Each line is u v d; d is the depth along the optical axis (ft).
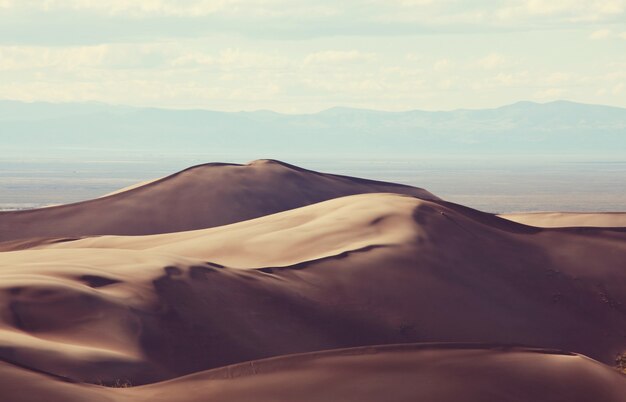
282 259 305.12
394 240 299.99
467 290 283.79
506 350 113.50
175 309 204.54
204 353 191.21
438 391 101.60
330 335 233.55
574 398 105.19
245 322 216.54
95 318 181.37
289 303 240.32
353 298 258.37
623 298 305.32
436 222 325.42
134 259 236.63
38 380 96.84
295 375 104.17
